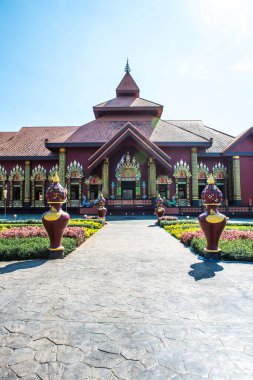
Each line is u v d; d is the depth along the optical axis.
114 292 3.72
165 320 2.86
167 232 10.98
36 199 28.70
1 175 28.84
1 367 2.07
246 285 4.00
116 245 7.68
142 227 13.34
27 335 2.54
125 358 2.18
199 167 28.33
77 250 6.88
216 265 5.23
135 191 26.17
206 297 3.52
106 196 23.83
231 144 27.42
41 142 31.06
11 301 3.37
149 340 2.45
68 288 3.88
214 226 5.66
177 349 2.31
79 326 2.72
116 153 26.88
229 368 2.06
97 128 29.36
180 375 1.98
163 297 3.52
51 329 2.66
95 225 12.30
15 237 8.18
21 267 5.07
